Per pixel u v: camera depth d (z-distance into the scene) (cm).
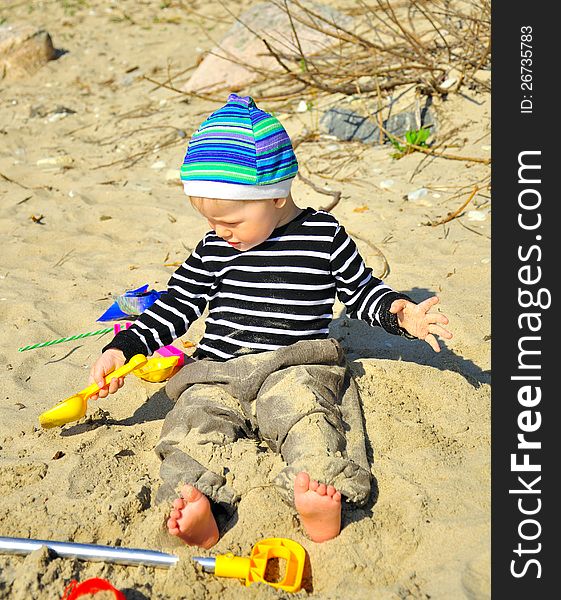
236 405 284
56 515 271
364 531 254
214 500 260
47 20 1034
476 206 518
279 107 681
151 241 507
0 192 590
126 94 805
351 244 300
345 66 686
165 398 336
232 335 295
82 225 531
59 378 361
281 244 295
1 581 244
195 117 716
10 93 824
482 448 295
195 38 944
